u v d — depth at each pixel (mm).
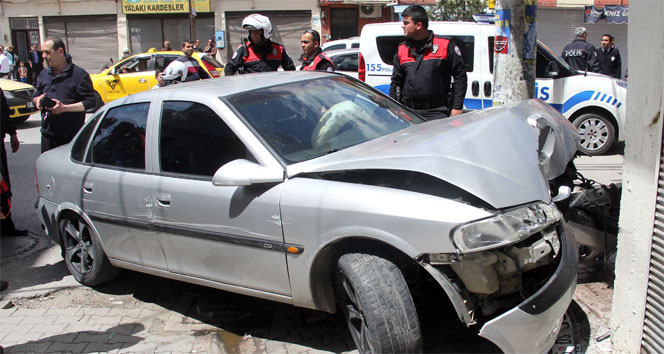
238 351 3398
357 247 2859
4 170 5348
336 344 3396
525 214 2594
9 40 22625
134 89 13828
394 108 4113
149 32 21922
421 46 5207
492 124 3213
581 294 3748
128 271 4727
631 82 2898
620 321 3098
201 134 3453
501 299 2787
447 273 2588
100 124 4191
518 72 5508
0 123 5215
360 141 3469
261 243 3090
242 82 3850
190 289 4344
